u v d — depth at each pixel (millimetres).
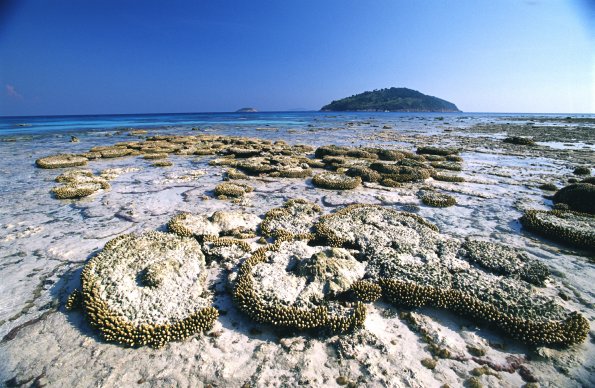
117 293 8039
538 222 13047
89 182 19547
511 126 78750
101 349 6898
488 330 7582
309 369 6445
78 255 10852
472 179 21953
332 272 8805
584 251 11406
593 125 80938
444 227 13500
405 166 23438
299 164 25766
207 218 13289
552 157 31672
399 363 6605
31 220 13969
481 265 9922
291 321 7402
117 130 69688
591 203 15109
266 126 84062
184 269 9164
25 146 39375
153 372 6387
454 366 6574
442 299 8172
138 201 16641
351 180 20203
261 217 14406
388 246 10992
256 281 8711
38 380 6191
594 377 6359
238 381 6203
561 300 8641
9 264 10266
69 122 121875
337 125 87000
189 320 7441
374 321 7809
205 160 29469
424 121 110562
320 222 12828
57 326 7555
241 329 7547
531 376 6371
